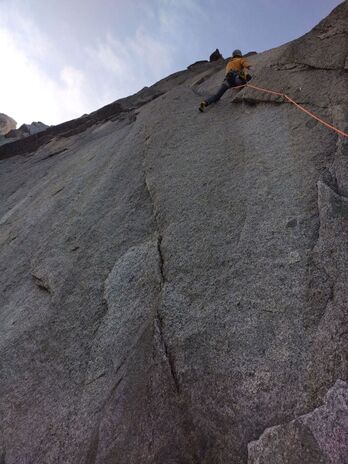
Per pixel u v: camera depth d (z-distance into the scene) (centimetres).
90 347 427
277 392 296
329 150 471
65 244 616
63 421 373
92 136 1211
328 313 320
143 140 758
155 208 555
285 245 394
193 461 289
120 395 352
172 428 309
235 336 345
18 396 425
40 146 1445
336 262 347
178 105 805
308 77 620
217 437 291
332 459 242
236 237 435
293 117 570
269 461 258
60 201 767
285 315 340
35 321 506
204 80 1070
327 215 386
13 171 1290
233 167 545
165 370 343
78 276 533
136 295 448
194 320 373
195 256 442
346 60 595
